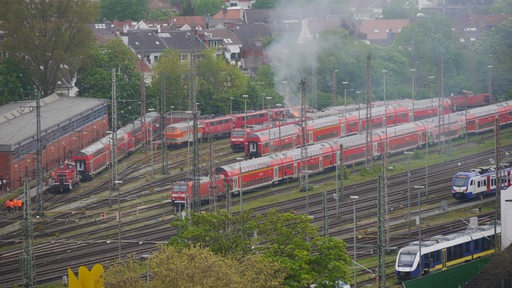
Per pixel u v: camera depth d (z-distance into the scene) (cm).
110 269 18588
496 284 18012
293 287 19400
